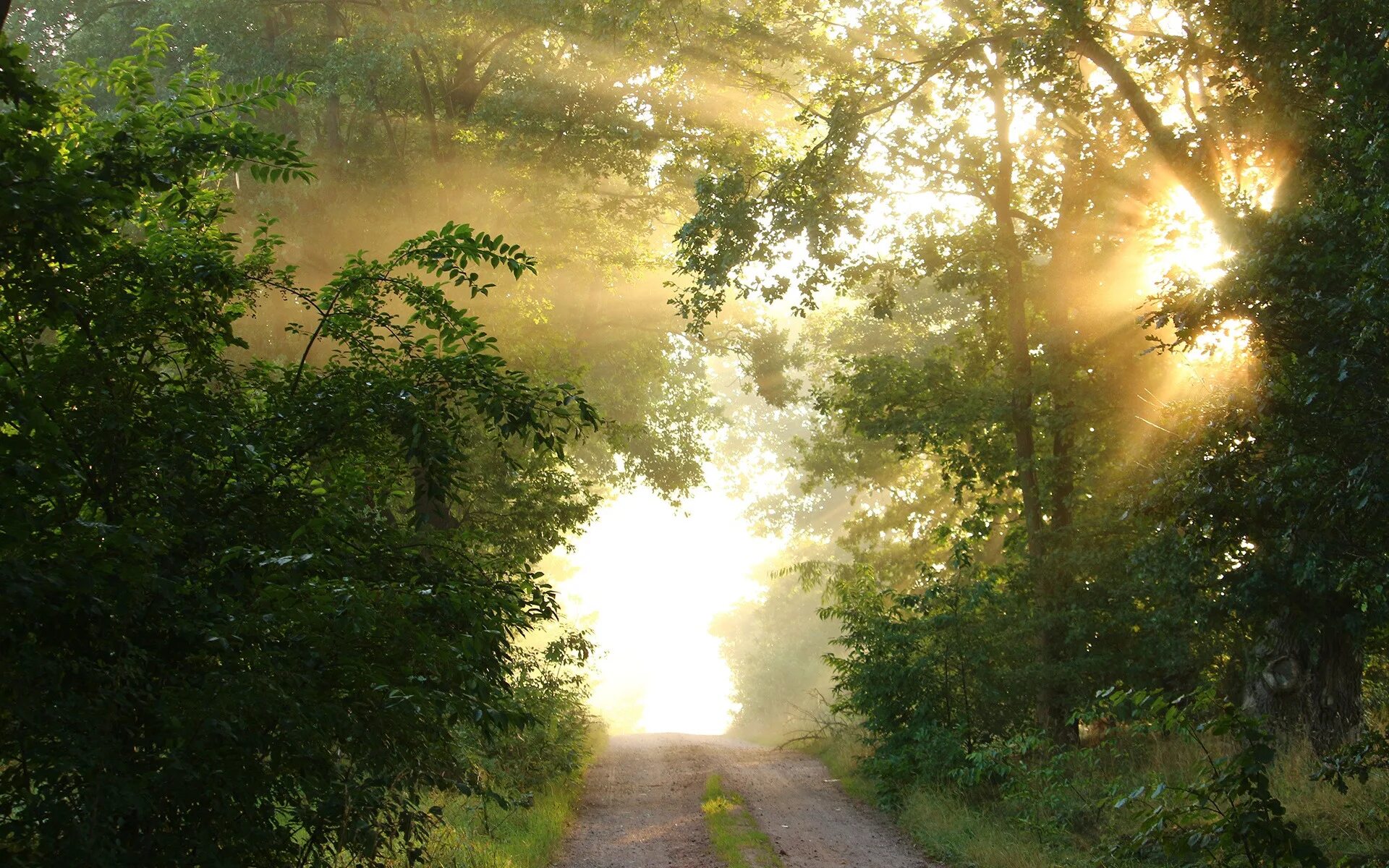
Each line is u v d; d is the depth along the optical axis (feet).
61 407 16.37
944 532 66.64
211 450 17.65
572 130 74.64
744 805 54.60
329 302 19.86
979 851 39.63
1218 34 49.01
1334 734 48.47
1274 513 29.84
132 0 80.18
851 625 61.21
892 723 57.52
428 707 17.38
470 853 33.42
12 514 14.62
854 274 66.08
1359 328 26.22
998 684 56.80
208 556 17.35
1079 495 66.59
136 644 15.97
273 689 15.19
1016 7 57.16
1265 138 47.29
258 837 16.21
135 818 15.29
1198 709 20.76
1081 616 58.03
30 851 13.56
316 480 19.77
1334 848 31.89
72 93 18.63
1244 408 29.35
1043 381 63.82
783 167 62.18
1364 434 26.50
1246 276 28.68
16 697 13.82
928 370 69.51
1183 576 42.22
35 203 14.70
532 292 76.43
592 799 58.39
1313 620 44.16
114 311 16.93
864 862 40.52
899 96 62.75
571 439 84.69
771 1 65.05
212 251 18.65
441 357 20.13
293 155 18.52
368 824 17.34
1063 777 44.80
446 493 20.27
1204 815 20.52
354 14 78.43
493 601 18.98
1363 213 26.99
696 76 68.64
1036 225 67.10
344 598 16.12
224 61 72.49
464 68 76.48
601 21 63.36
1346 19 35.96
